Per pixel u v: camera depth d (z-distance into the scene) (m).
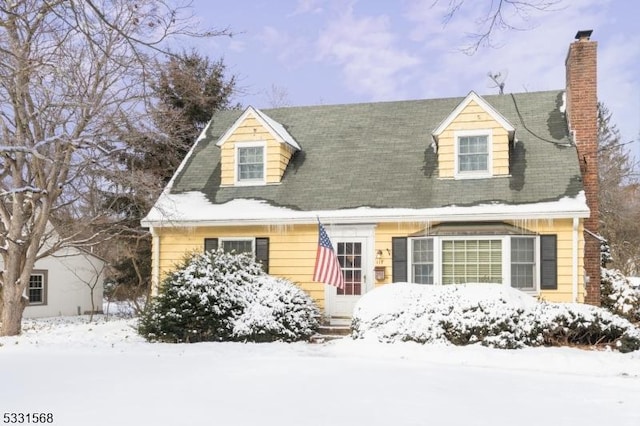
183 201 16.88
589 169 15.60
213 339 13.27
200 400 6.72
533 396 7.21
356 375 8.55
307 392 7.23
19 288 15.49
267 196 16.52
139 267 23.73
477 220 14.58
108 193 17.69
